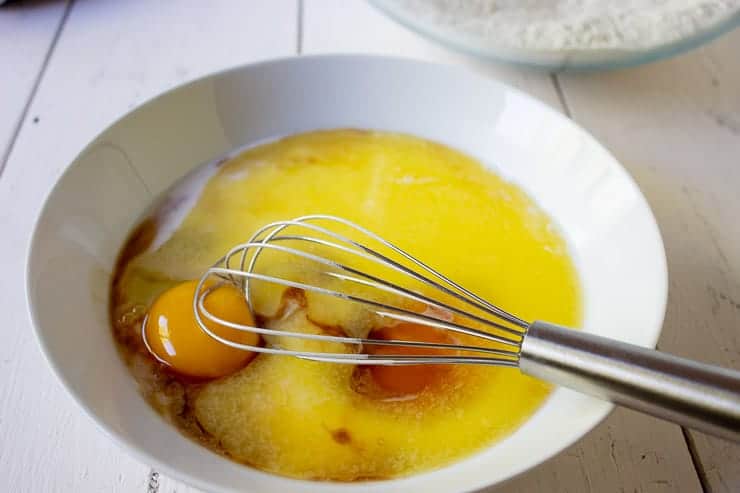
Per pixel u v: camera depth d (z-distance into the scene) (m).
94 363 0.25
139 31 0.42
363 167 0.33
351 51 0.41
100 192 0.29
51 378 0.28
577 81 0.40
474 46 0.36
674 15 0.36
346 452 0.25
